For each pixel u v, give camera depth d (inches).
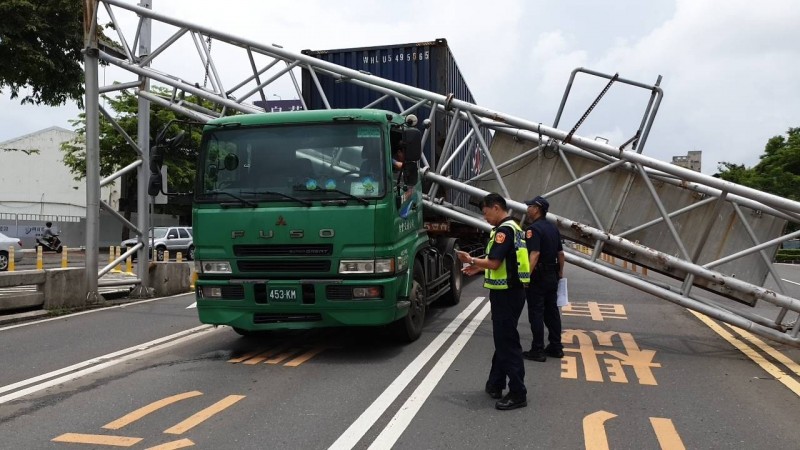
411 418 198.2
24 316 391.9
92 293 452.4
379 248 264.7
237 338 329.4
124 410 207.2
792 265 1379.2
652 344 314.3
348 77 376.8
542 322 277.4
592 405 213.0
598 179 336.8
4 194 1765.5
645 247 313.1
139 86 458.3
